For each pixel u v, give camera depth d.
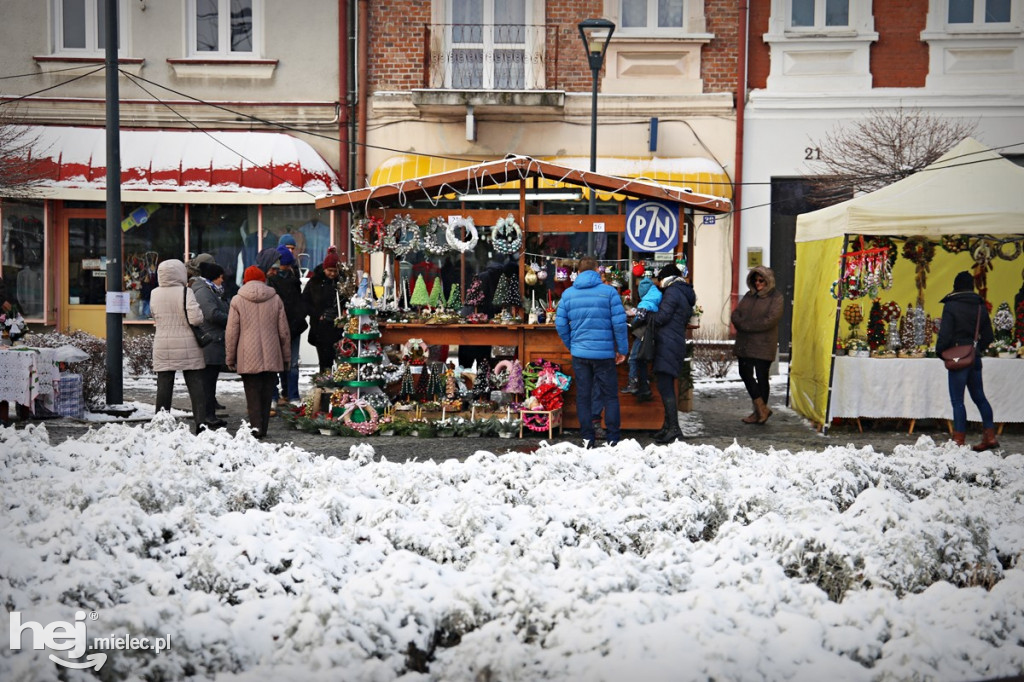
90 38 20.89
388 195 12.76
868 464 7.71
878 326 13.27
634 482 6.89
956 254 14.05
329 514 6.11
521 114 20.77
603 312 11.05
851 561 5.30
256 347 11.35
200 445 7.66
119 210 13.22
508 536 5.81
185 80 20.86
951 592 4.96
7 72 20.80
